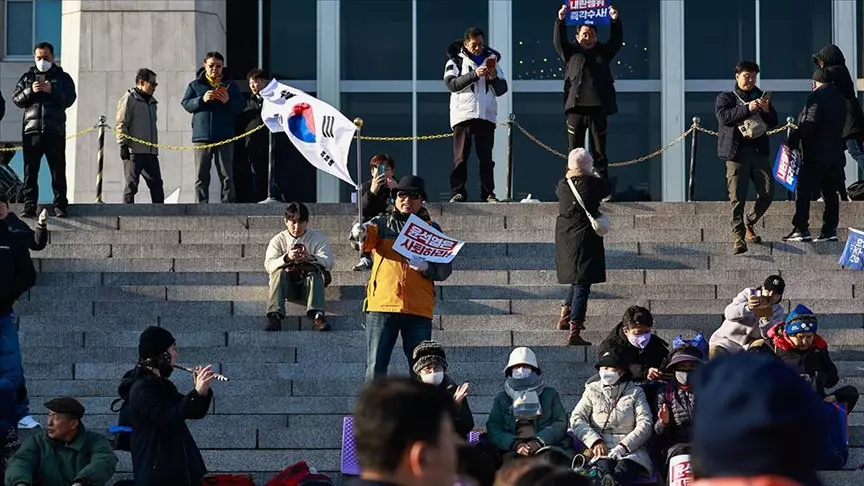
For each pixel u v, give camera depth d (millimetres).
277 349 19406
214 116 25203
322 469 16969
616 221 23094
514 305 20703
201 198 25266
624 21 33875
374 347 17234
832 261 21875
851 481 15867
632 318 16609
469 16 34031
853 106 23469
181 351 19375
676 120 33625
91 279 21578
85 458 14578
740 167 21828
